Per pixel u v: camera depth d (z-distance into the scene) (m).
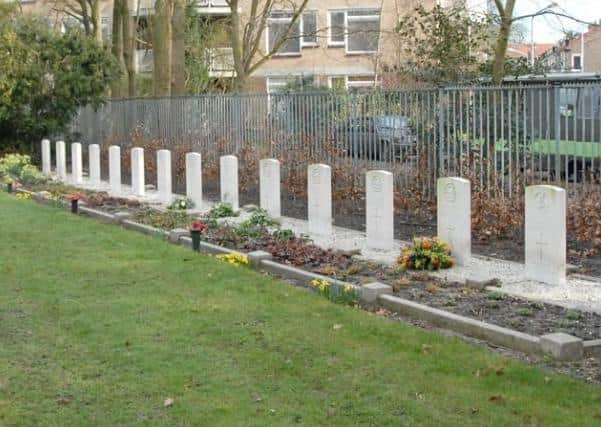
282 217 16.08
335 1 42.59
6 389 6.42
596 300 9.05
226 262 11.19
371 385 6.38
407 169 16.08
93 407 6.07
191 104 23.67
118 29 34.00
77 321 8.30
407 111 16.06
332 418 5.77
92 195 19.86
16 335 7.88
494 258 11.67
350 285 9.41
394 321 8.30
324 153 17.98
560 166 13.10
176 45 27.34
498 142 14.12
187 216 15.98
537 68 21.69
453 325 8.15
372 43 39.88
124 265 11.05
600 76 19.67
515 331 7.64
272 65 43.69
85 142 31.38
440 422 5.66
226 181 16.62
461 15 24.47
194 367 6.88
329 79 43.28
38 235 13.66
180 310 8.67
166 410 5.98
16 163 24.36
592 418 5.68
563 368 6.94
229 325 8.07
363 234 13.83
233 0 25.98
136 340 7.63
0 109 28.72
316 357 7.07
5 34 28.41
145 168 24.83
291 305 8.83
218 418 5.80
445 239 11.03
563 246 9.73
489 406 5.92
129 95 33.00
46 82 29.36
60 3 43.59
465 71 19.89
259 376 6.65
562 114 13.08
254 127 20.62
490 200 13.93
